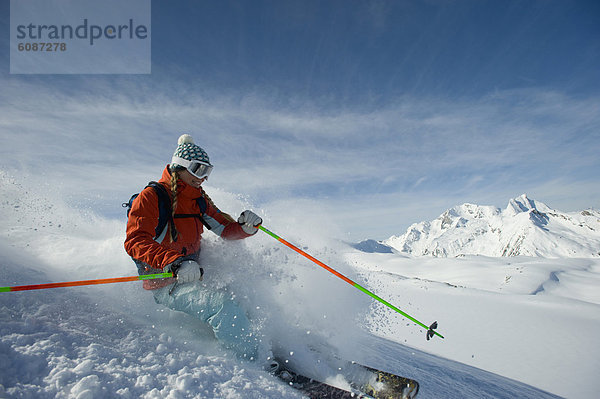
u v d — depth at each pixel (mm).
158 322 2346
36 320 1759
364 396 1968
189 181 2471
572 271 89062
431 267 112625
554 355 14055
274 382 1915
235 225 2785
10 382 1257
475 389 2959
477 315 21938
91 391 1316
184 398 1469
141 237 2082
